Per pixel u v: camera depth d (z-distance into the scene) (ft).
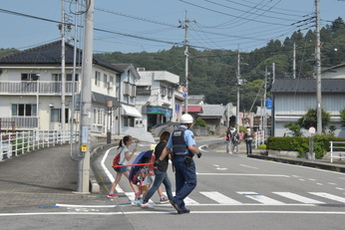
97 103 130.11
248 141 90.48
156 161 28.25
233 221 24.64
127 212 27.63
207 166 60.95
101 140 122.01
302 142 88.74
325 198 35.60
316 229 22.72
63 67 105.09
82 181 36.96
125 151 34.63
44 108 124.36
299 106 136.67
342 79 137.39
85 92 36.96
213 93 300.40
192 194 36.60
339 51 202.90
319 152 86.74
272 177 50.37
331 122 122.93
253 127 275.80
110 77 142.51
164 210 28.53
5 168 51.72
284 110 137.49
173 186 41.60
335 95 135.03
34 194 35.47
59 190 38.52
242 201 33.01
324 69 161.79
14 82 123.03
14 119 123.24
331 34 213.66
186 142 26.43
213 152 96.84
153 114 179.93
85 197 34.71
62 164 57.82
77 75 120.88
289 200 33.96
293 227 23.16
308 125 115.44
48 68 122.01
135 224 23.57
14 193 35.63
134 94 164.04
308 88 135.64
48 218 25.21
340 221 25.12
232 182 45.01
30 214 26.50
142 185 31.12
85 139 36.99
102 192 37.68
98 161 66.08
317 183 46.39
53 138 91.25
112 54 269.64
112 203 31.76
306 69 233.14
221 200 33.40
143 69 183.62
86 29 36.86
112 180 45.85
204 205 30.89
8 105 125.49
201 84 299.99
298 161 72.02
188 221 24.53
